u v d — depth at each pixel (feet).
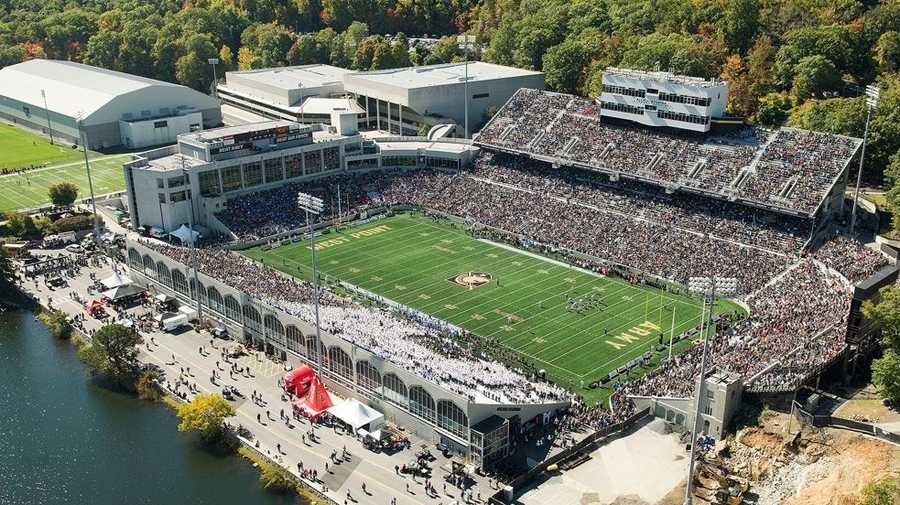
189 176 546.67
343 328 373.61
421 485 297.94
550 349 393.70
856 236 482.69
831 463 285.43
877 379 307.99
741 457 301.63
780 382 317.42
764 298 424.46
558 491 292.81
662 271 472.03
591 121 611.88
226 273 437.99
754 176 508.94
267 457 315.58
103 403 362.53
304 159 610.65
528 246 526.57
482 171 625.41
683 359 364.38
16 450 328.29
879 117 545.03
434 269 494.59
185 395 358.43
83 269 505.25
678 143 554.87
